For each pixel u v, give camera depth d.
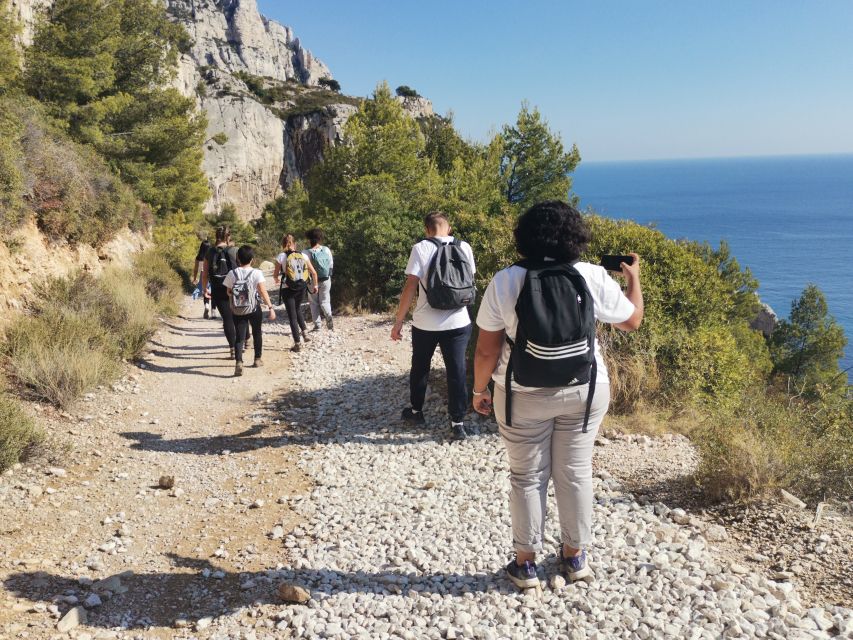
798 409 5.70
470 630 2.74
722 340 6.61
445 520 3.99
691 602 2.82
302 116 81.12
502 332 2.85
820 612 2.69
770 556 3.28
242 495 4.62
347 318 12.35
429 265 5.37
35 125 10.34
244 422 6.44
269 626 2.92
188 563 3.58
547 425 2.90
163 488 4.71
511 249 6.91
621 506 3.94
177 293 15.76
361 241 13.36
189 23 127.75
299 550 3.71
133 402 6.88
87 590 3.22
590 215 7.52
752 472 3.96
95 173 12.99
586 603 2.87
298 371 8.58
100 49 18.73
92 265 11.37
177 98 22.95
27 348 6.67
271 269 24.95
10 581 3.21
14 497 4.20
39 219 9.43
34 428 5.05
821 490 3.99
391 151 25.55
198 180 25.38
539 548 3.02
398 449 5.45
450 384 5.50
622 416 5.80
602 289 2.79
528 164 22.42
